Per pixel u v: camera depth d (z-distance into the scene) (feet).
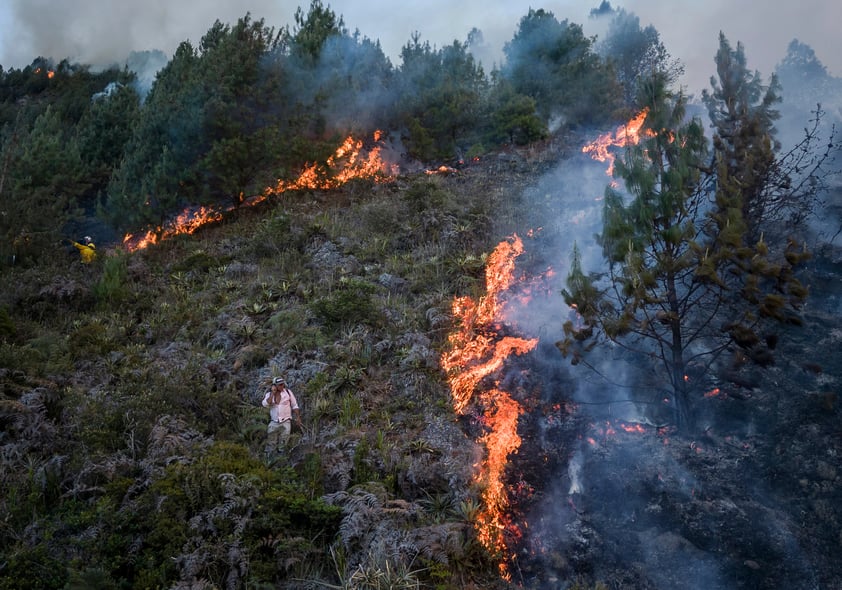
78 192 67.21
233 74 60.18
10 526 22.06
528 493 26.27
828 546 21.88
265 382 33.37
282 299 44.45
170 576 20.52
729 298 34.68
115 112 77.51
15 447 26.12
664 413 29.55
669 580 21.93
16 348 34.19
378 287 44.32
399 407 32.35
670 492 25.03
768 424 27.20
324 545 22.75
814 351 30.37
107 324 42.29
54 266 50.03
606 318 28.43
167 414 28.81
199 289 48.42
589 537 24.00
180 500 22.74
